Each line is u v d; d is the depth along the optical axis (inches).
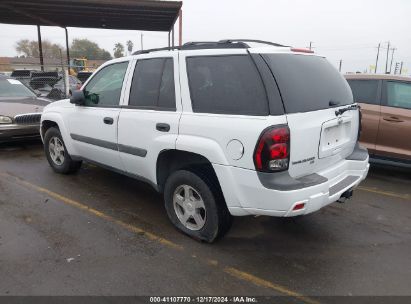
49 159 238.1
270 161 120.1
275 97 122.0
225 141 129.3
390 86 241.1
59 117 215.9
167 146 147.6
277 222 172.1
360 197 210.2
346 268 136.2
